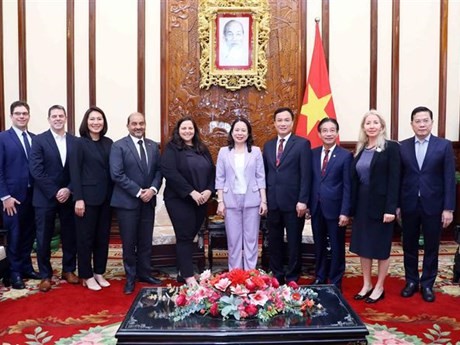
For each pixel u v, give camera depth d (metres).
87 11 6.44
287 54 6.50
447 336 3.25
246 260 4.27
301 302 2.63
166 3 6.44
